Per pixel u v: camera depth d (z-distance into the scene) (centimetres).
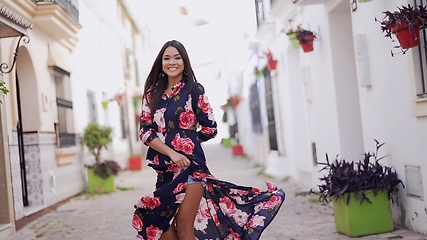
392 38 588
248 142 2319
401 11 500
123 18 2312
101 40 1723
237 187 410
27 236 752
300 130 1205
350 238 589
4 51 806
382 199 595
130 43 2392
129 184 1485
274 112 1399
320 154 955
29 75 958
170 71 406
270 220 402
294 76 1201
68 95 1194
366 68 670
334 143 862
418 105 539
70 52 1257
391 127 620
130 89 2372
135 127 2470
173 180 391
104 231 768
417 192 570
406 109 577
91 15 1568
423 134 544
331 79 845
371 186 589
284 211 822
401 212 610
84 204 1088
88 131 1284
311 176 1075
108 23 1838
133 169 2022
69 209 1020
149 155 410
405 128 584
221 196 414
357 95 830
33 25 975
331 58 832
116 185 1462
